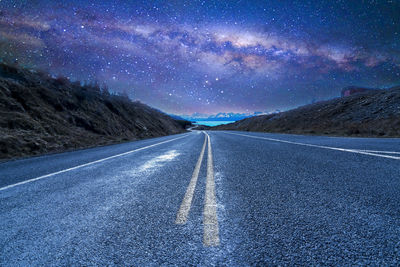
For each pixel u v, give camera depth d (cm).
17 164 512
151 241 119
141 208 176
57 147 939
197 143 1009
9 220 161
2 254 112
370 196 178
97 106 1825
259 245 109
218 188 230
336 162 344
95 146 1039
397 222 128
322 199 176
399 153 393
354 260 93
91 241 123
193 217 152
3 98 1061
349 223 129
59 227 144
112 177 314
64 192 239
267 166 346
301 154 457
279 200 179
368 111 1845
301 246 106
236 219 144
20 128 953
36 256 109
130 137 1833
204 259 99
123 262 100
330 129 1727
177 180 280
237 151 591
